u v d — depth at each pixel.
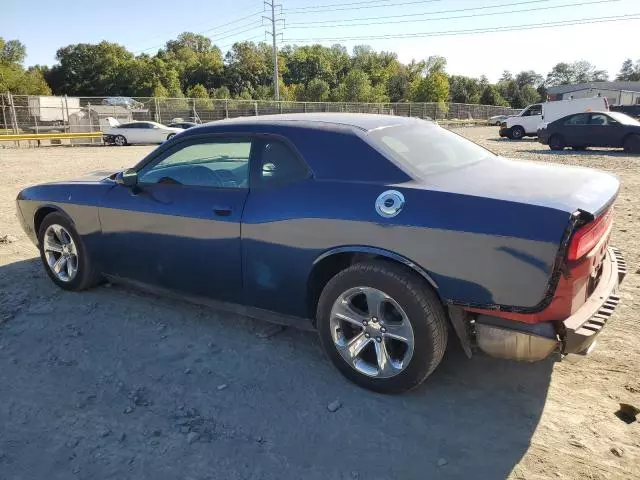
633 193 9.27
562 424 2.82
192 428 2.83
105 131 29.64
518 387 3.17
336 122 3.46
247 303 3.61
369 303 3.00
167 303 4.47
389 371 3.01
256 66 107.88
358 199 3.00
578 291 2.63
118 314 4.26
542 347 2.63
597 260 2.88
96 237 4.34
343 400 3.07
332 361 3.25
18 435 2.79
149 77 91.44
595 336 2.59
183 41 133.62
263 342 3.78
